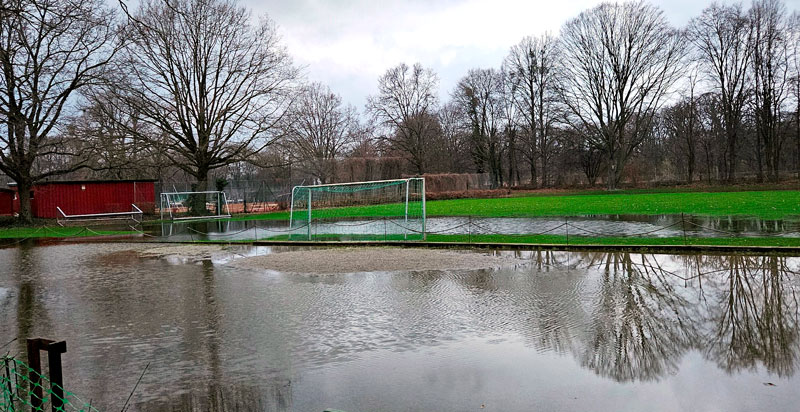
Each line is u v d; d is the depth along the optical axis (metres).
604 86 54.41
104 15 24.67
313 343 7.35
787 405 5.14
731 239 16.56
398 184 35.28
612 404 5.24
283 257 16.12
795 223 20.83
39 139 30.88
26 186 31.70
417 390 5.64
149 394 5.66
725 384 5.69
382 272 13.06
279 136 39.31
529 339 7.36
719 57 52.34
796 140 57.62
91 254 18.47
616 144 56.09
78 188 38.34
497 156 71.31
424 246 18.11
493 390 5.62
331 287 11.30
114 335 7.95
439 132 70.31
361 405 5.29
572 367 6.26
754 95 52.00
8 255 18.66
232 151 41.31
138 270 14.42
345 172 55.06
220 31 38.28
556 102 56.66
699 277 11.51
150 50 34.78
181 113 38.38
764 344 6.97
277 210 43.78
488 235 20.28
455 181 59.62
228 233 25.50
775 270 12.05
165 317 8.98
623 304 9.25
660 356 6.60
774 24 49.47
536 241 17.89
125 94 35.50
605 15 52.75
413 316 8.72
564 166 68.19
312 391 5.66
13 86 26.84
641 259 14.11
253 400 5.46
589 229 21.61
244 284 11.88
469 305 9.40
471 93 66.25
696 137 60.44
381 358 6.68
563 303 9.41
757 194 39.28
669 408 5.13
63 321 8.91
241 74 39.06
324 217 29.78
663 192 48.62
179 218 37.81
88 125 35.34
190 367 6.47
